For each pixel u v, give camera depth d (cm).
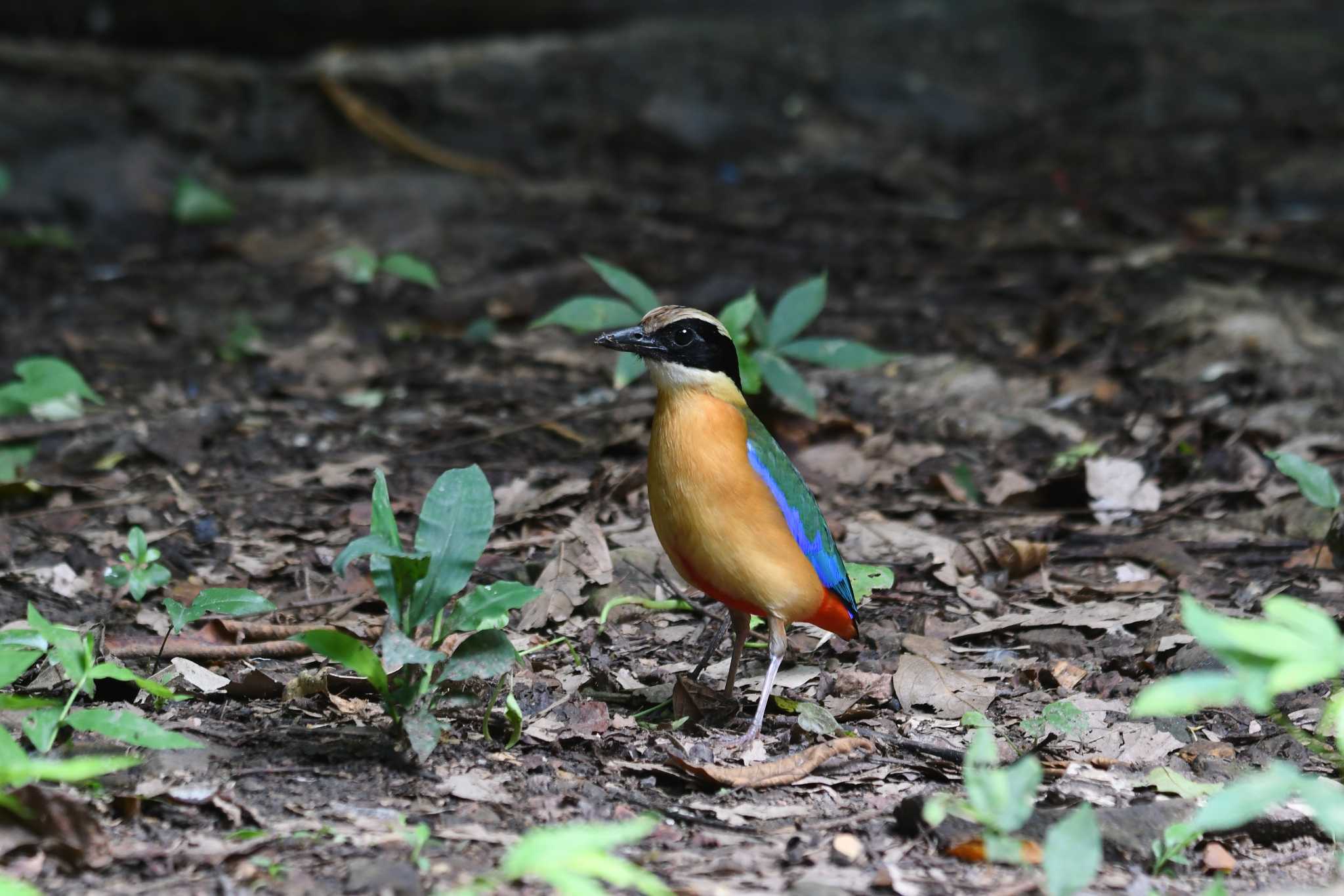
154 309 1741
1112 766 718
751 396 1243
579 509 1088
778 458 760
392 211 2200
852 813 661
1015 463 1232
